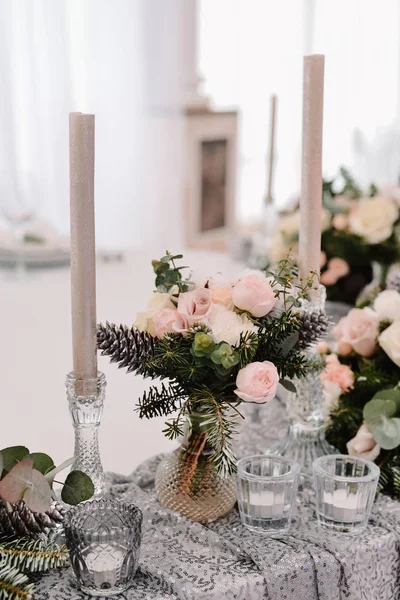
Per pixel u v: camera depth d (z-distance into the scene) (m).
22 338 1.78
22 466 0.76
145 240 4.44
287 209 1.99
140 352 0.87
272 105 1.86
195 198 4.58
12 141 3.69
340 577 0.84
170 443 1.25
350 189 1.88
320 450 1.03
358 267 1.75
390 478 1.00
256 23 4.79
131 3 4.14
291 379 0.94
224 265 2.20
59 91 3.86
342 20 5.09
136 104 4.26
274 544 0.85
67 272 2.26
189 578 0.79
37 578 0.79
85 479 0.80
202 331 0.84
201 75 4.62
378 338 1.10
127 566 0.76
